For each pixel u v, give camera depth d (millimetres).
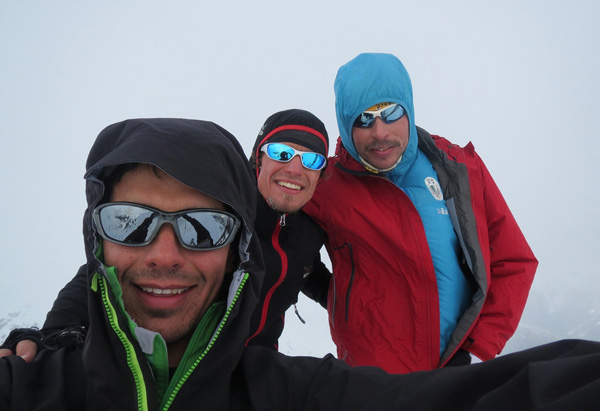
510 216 924
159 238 373
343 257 933
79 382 363
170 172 355
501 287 893
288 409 370
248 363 415
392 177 938
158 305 385
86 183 405
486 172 938
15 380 346
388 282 884
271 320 850
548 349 277
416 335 855
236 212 414
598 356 229
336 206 900
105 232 374
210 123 435
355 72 902
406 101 888
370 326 888
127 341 348
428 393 306
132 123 404
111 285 360
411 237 856
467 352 848
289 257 851
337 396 357
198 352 390
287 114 837
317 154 812
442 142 985
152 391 354
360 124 884
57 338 501
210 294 403
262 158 849
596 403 204
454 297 862
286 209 802
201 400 366
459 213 876
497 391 258
